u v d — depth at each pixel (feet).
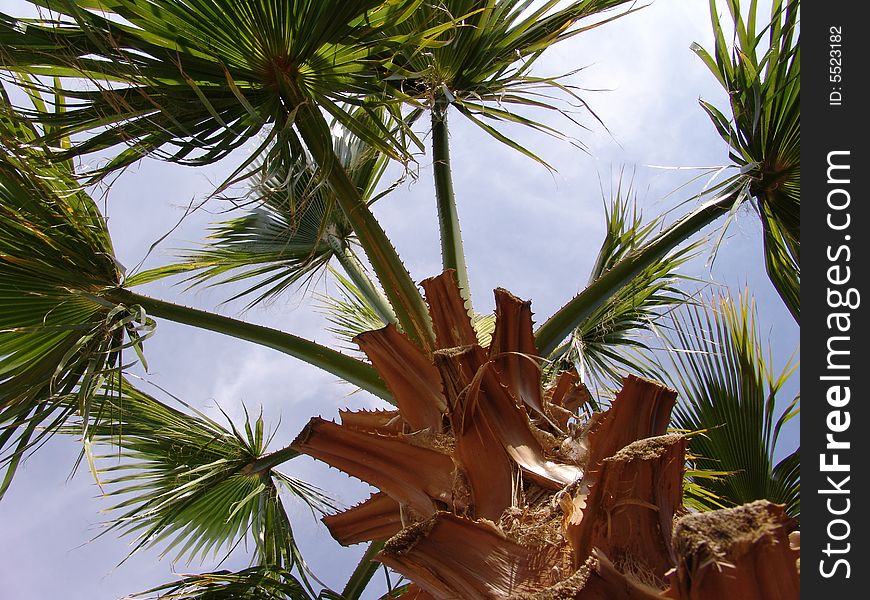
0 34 7.79
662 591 4.41
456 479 6.68
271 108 8.93
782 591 3.73
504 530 5.67
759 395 13.42
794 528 5.01
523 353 7.86
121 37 8.00
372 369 10.00
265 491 13.96
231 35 8.18
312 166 8.73
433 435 7.39
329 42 8.45
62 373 10.59
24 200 10.28
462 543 5.24
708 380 13.83
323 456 7.43
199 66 8.37
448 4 10.43
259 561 13.99
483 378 6.75
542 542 5.27
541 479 6.22
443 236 10.80
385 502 8.19
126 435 13.35
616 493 4.94
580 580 4.33
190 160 8.34
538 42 10.77
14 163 9.72
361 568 11.48
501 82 10.94
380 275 9.17
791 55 10.51
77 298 10.71
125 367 10.14
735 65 11.09
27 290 10.48
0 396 10.03
